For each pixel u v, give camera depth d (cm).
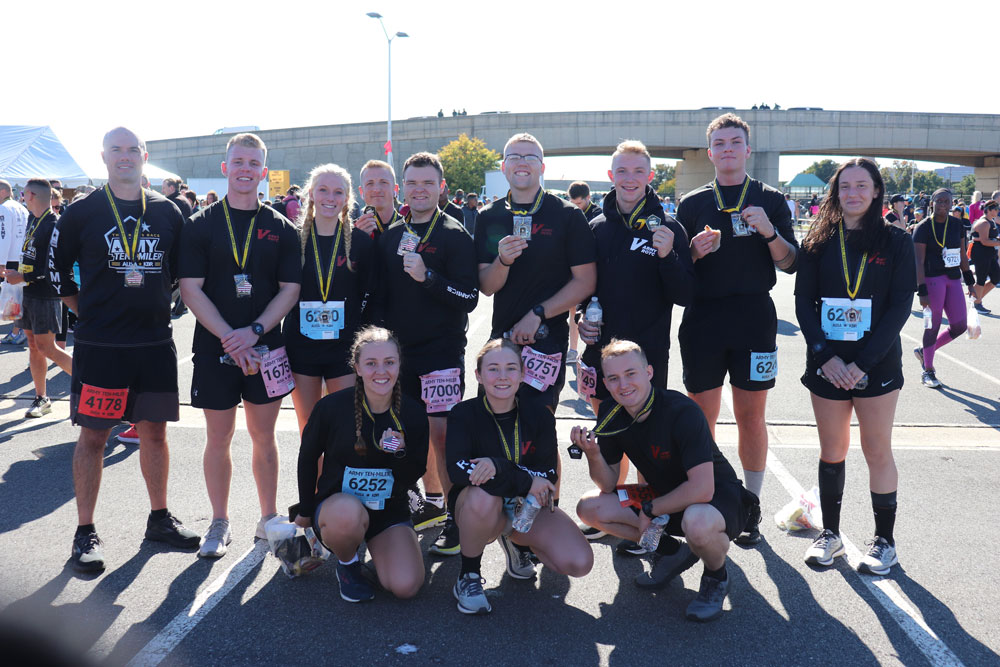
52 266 371
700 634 312
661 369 393
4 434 575
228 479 394
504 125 5100
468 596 327
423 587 355
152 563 371
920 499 461
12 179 1531
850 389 359
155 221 376
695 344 410
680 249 380
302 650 296
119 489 470
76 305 394
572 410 664
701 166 5909
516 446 342
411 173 394
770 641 307
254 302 384
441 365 401
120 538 400
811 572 369
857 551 391
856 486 482
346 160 5097
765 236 376
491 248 405
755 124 5372
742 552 394
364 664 287
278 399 391
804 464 530
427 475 433
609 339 391
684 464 326
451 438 341
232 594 342
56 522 417
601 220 405
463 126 5075
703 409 421
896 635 311
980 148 5675
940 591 348
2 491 461
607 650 299
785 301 1388
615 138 5225
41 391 629
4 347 914
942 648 301
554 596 348
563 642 305
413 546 343
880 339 347
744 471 425
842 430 370
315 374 405
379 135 5062
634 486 361
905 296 352
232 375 382
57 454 530
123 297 369
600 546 406
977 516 435
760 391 404
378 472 341
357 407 336
